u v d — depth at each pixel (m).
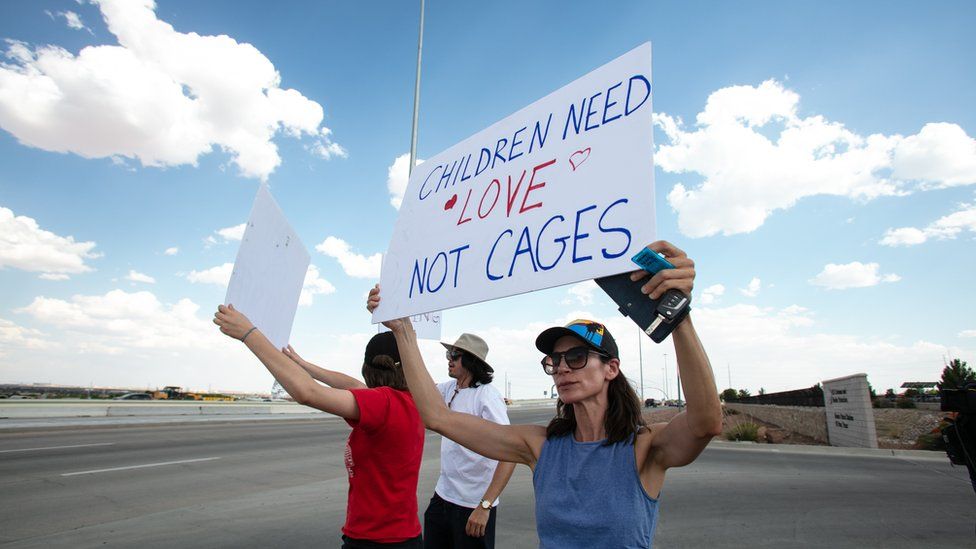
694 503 6.66
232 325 1.91
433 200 2.18
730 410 32.91
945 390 3.28
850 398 14.26
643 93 1.54
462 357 3.19
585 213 1.55
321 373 2.72
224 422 22.69
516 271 1.69
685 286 1.19
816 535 5.17
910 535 5.18
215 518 5.78
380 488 2.21
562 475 1.64
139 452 11.27
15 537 5.08
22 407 17.23
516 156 1.89
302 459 10.52
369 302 2.24
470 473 2.91
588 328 1.69
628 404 1.63
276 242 2.18
